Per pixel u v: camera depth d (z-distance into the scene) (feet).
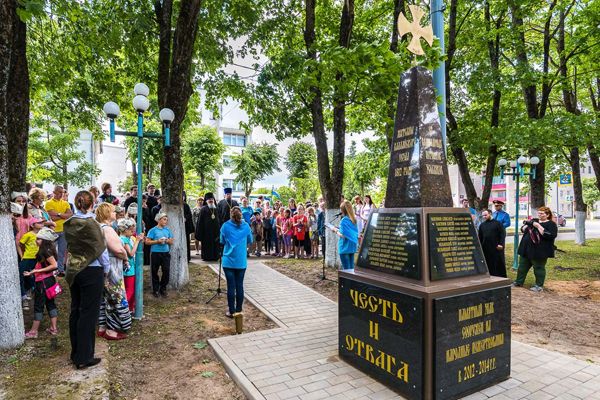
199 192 72.23
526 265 27.17
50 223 20.99
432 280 10.62
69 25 28.73
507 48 42.42
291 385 11.44
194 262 34.32
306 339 15.51
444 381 10.23
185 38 23.44
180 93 23.65
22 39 23.25
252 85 35.86
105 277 14.64
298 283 26.43
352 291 12.72
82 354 12.43
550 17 44.16
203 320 18.30
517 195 35.96
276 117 36.19
